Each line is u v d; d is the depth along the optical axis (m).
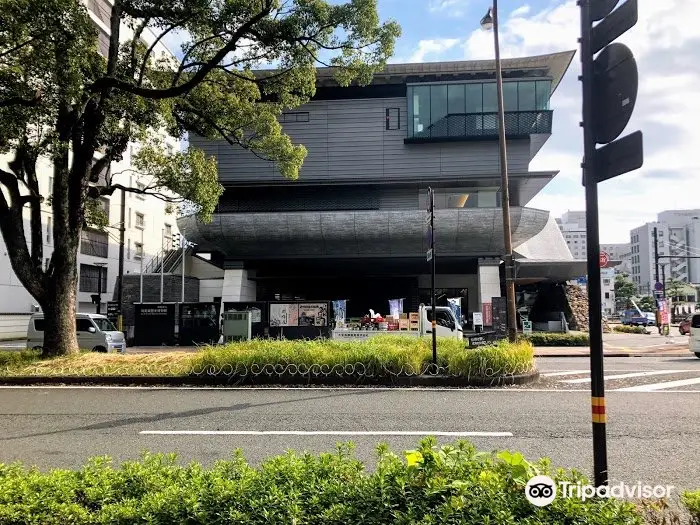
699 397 9.33
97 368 11.76
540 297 38.12
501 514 2.72
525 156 29.92
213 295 35.19
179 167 15.60
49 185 34.06
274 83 15.45
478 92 29.70
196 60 15.05
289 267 33.53
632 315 54.28
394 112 30.81
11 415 8.21
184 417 8.01
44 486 3.35
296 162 16.22
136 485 3.42
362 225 29.27
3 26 9.56
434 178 29.72
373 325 19.83
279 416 8.04
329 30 12.16
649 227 104.94
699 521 3.06
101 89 12.38
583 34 3.40
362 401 9.24
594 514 2.79
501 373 11.04
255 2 11.73
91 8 32.78
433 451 3.43
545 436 6.70
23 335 33.53
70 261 13.48
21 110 10.84
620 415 7.87
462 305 35.09
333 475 3.44
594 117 3.30
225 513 2.89
